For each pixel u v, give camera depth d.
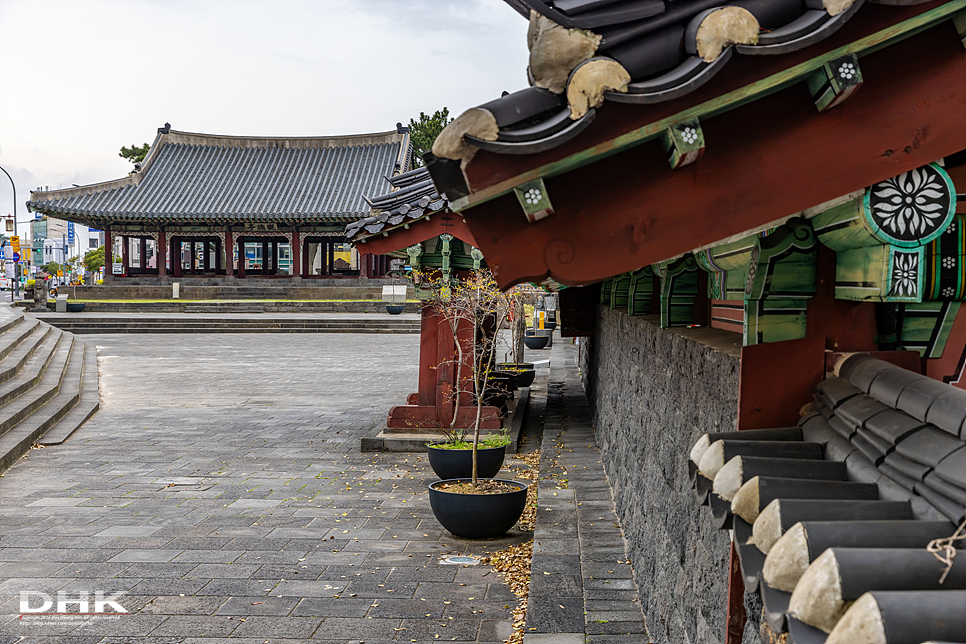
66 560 6.56
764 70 1.73
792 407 2.48
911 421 1.83
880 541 1.47
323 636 5.12
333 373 21.02
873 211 2.03
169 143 49.44
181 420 13.76
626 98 1.62
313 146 50.38
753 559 1.76
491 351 11.37
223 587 5.97
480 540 7.16
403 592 5.89
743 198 1.87
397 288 43.25
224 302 41.25
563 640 4.27
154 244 55.38
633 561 5.34
